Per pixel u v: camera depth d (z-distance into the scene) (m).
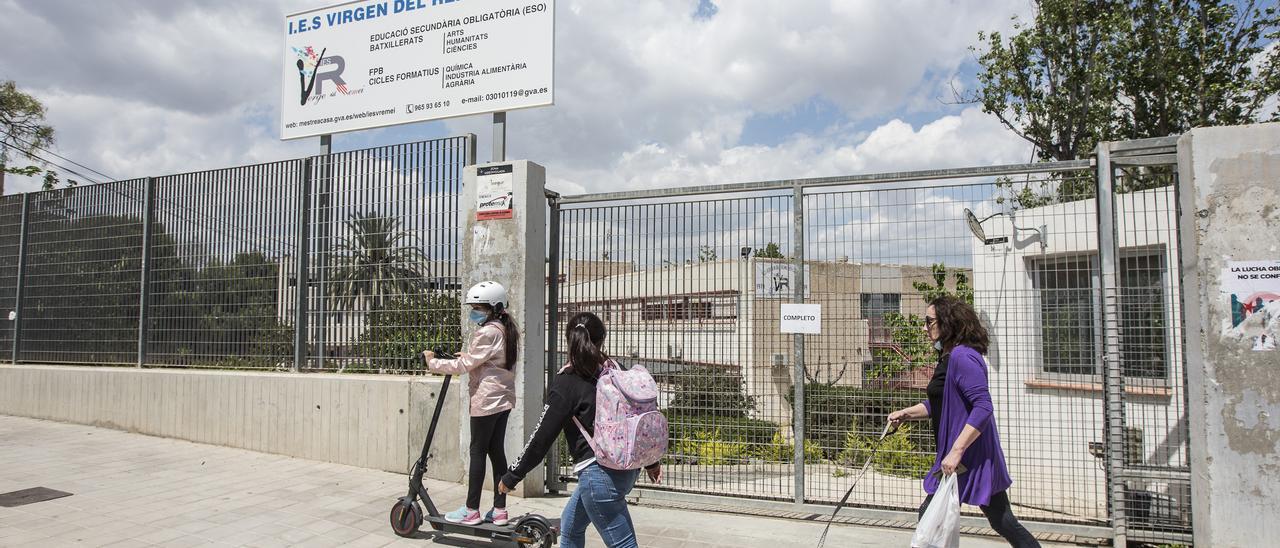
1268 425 4.57
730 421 6.05
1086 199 5.29
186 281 8.74
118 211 9.39
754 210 5.97
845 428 5.80
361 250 7.50
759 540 5.20
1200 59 15.57
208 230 8.58
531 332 6.41
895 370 5.63
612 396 3.57
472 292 5.26
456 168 6.98
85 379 9.34
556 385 3.71
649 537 5.27
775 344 5.91
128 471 7.00
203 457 7.64
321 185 7.79
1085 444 5.35
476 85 7.12
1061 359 5.36
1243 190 4.67
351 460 7.27
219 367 8.42
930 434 5.61
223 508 5.79
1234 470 4.62
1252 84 15.33
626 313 6.43
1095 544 5.11
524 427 6.28
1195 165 4.78
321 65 7.89
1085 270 5.38
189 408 8.42
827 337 5.79
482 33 7.13
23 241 10.27
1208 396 4.70
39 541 4.89
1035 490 5.80
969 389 3.72
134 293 9.16
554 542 4.77
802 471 5.82
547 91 6.82
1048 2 17.27
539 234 6.59
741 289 6.00
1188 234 4.84
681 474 6.27
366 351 7.44
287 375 7.75
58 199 10.02
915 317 5.61
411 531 5.13
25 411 9.91
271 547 4.89
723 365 6.05
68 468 7.08
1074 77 17.34
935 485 3.84
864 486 6.07
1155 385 5.08
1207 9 15.63
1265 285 4.60
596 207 6.62
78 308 9.70
